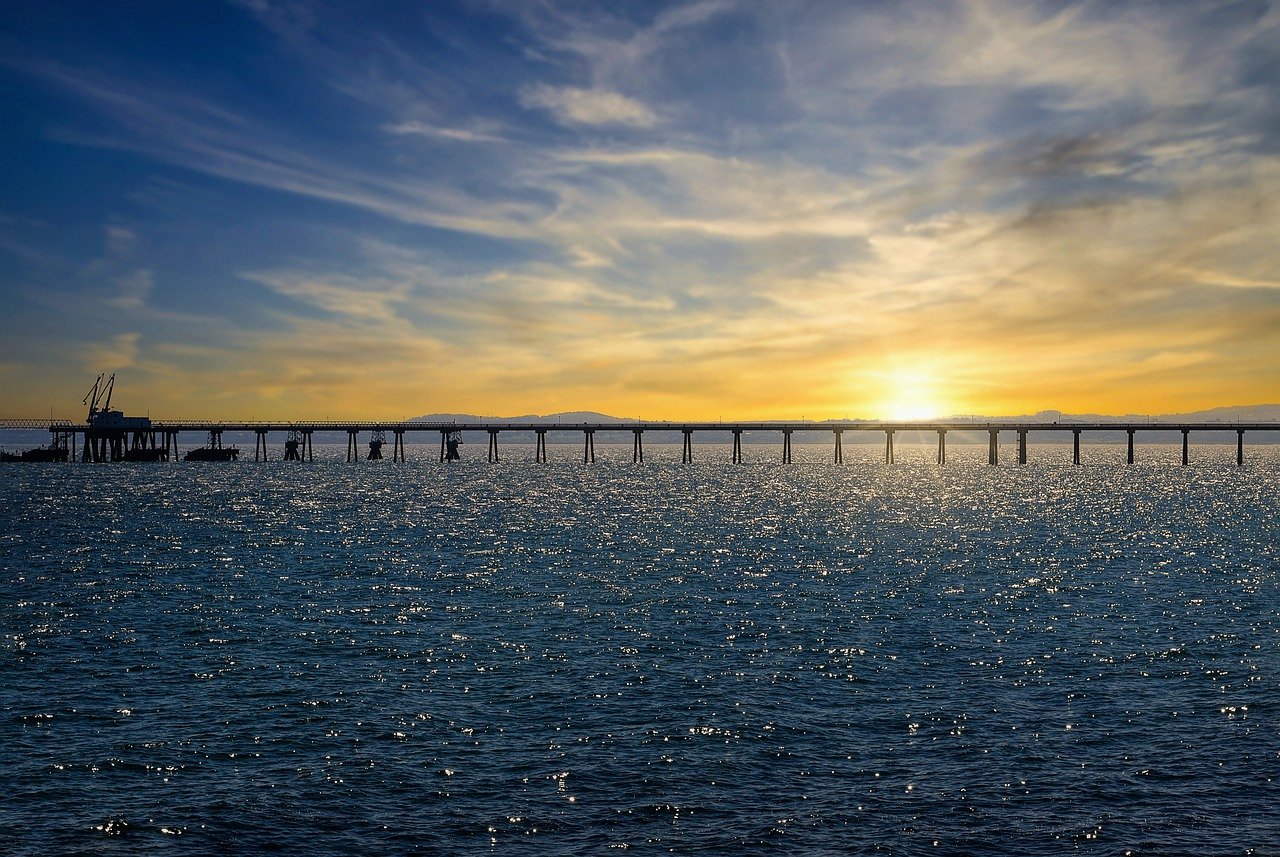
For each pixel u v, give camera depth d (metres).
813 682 41.34
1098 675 42.06
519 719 36.75
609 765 32.38
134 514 113.62
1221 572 70.00
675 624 52.41
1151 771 31.56
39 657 45.44
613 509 123.69
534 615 54.75
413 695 39.69
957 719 36.53
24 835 27.70
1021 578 67.56
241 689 40.50
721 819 28.61
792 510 122.81
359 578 67.56
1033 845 27.00
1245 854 26.45
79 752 33.47
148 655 45.81
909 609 56.41
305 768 32.19
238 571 70.56
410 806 29.50
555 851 26.84
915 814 28.81
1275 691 39.47
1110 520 109.81
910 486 172.75
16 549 82.50
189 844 27.28
